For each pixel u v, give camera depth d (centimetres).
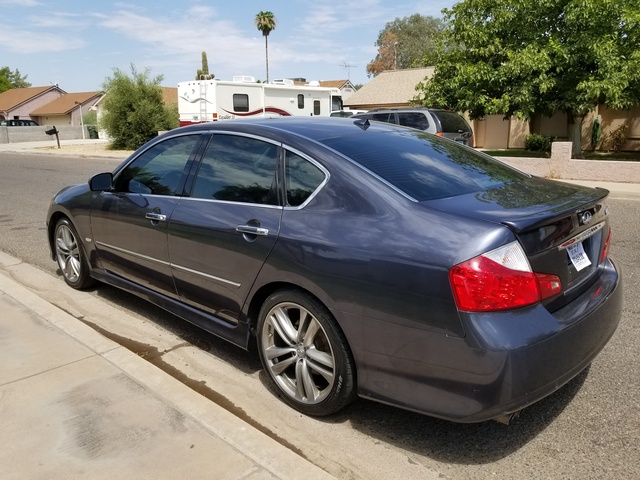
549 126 2255
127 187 448
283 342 329
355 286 281
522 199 301
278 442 293
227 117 2241
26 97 6262
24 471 262
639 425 306
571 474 269
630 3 1494
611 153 2039
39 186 1377
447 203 287
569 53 1533
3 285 511
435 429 311
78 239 511
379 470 277
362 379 290
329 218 303
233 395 351
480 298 249
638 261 610
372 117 1471
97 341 396
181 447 279
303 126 369
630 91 1545
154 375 349
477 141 2495
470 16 1720
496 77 1609
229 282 351
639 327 431
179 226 382
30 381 344
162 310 495
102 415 307
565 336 263
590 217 302
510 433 304
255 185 349
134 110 2858
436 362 261
